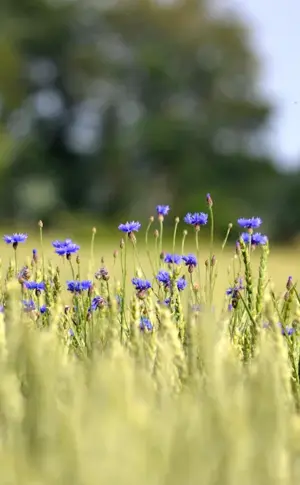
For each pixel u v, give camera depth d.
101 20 88.31
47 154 84.25
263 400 3.63
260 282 6.60
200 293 7.12
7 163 77.25
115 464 3.11
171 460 3.21
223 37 89.25
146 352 5.46
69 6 85.38
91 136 86.88
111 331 5.16
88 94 85.75
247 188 83.56
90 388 3.80
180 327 6.35
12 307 5.36
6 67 78.00
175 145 85.00
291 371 5.75
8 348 4.53
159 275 7.05
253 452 3.36
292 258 30.06
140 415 3.48
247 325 6.59
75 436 3.31
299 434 3.65
